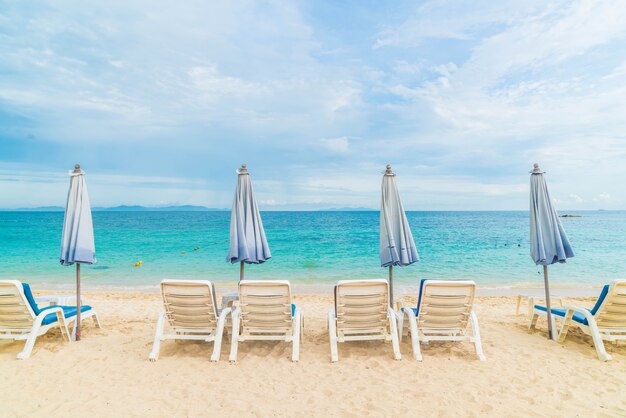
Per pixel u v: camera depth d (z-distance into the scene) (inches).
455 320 192.5
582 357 188.7
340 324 192.2
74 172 202.8
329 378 163.5
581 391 149.9
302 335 211.5
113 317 275.9
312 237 1144.2
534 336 224.7
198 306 187.3
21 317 187.9
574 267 604.7
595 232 1316.4
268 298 184.9
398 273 564.4
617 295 182.2
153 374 167.3
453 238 1066.7
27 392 148.7
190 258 710.5
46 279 514.3
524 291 437.1
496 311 308.7
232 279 522.3
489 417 129.5
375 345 207.3
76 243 199.6
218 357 183.0
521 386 154.5
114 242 971.3
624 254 740.0
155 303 343.6
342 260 698.8
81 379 161.0
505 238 1056.2
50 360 181.2
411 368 173.8
